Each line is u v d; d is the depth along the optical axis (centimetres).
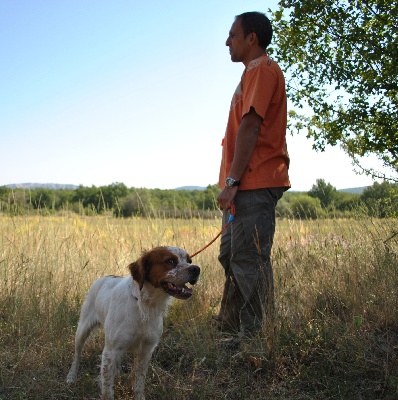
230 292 404
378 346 365
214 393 327
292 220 627
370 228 531
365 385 329
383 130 503
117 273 528
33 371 353
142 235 651
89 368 376
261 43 382
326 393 324
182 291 304
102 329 402
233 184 361
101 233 655
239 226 373
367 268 452
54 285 465
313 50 528
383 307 400
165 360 379
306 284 439
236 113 383
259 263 372
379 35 481
